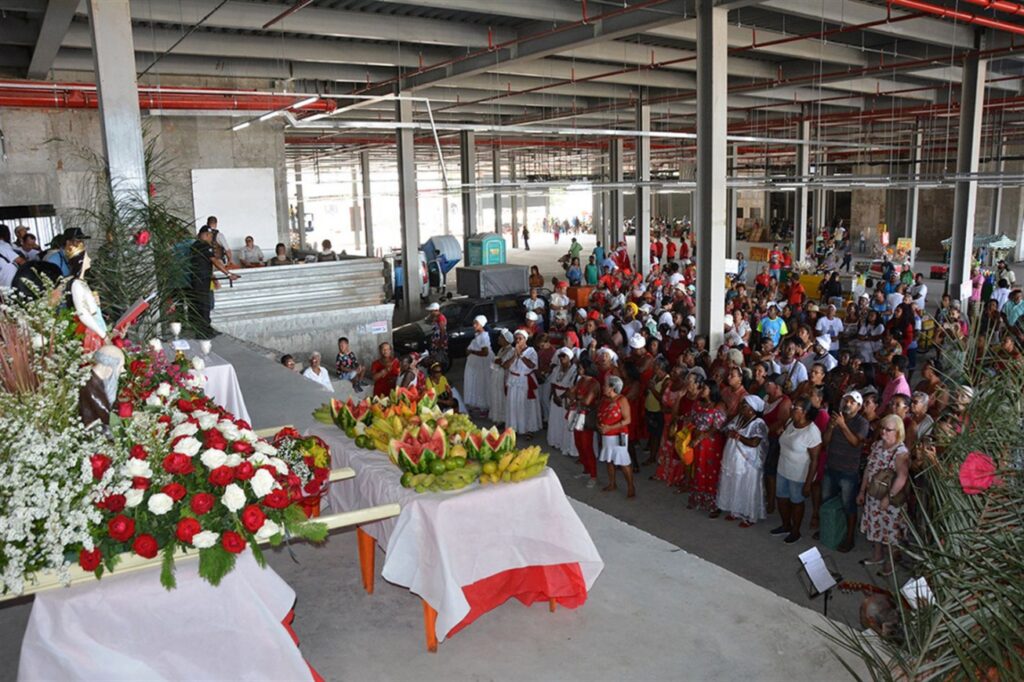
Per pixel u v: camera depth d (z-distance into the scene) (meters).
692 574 4.12
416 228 21.86
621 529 4.70
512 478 3.55
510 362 11.39
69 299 4.05
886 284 19.83
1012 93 23.28
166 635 2.80
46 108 14.77
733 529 8.01
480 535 3.42
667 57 16.84
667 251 30.80
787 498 7.67
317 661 3.38
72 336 3.42
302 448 3.72
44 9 10.48
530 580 3.70
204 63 16.69
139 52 15.32
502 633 3.59
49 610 2.69
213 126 17.12
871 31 15.70
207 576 2.79
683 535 7.91
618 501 8.89
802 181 18.81
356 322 14.38
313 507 3.89
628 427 9.06
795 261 27.95
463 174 26.19
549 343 11.70
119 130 7.67
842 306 18.03
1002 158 22.59
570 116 24.83
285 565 4.28
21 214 12.23
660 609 3.78
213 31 13.99
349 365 12.20
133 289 7.34
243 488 3.00
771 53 17.89
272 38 14.62
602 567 3.80
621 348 11.75
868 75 17.91
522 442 11.22
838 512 7.18
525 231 45.56
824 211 41.50
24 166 15.12
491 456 3.69
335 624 3.68
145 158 8.10
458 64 16.53
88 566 2.70
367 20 13.26
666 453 9.18
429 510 3.36
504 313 17.34
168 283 7.72
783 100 23.55
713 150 12.20
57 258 6.66
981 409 1.78
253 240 16.94
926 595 1.94
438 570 3.29
